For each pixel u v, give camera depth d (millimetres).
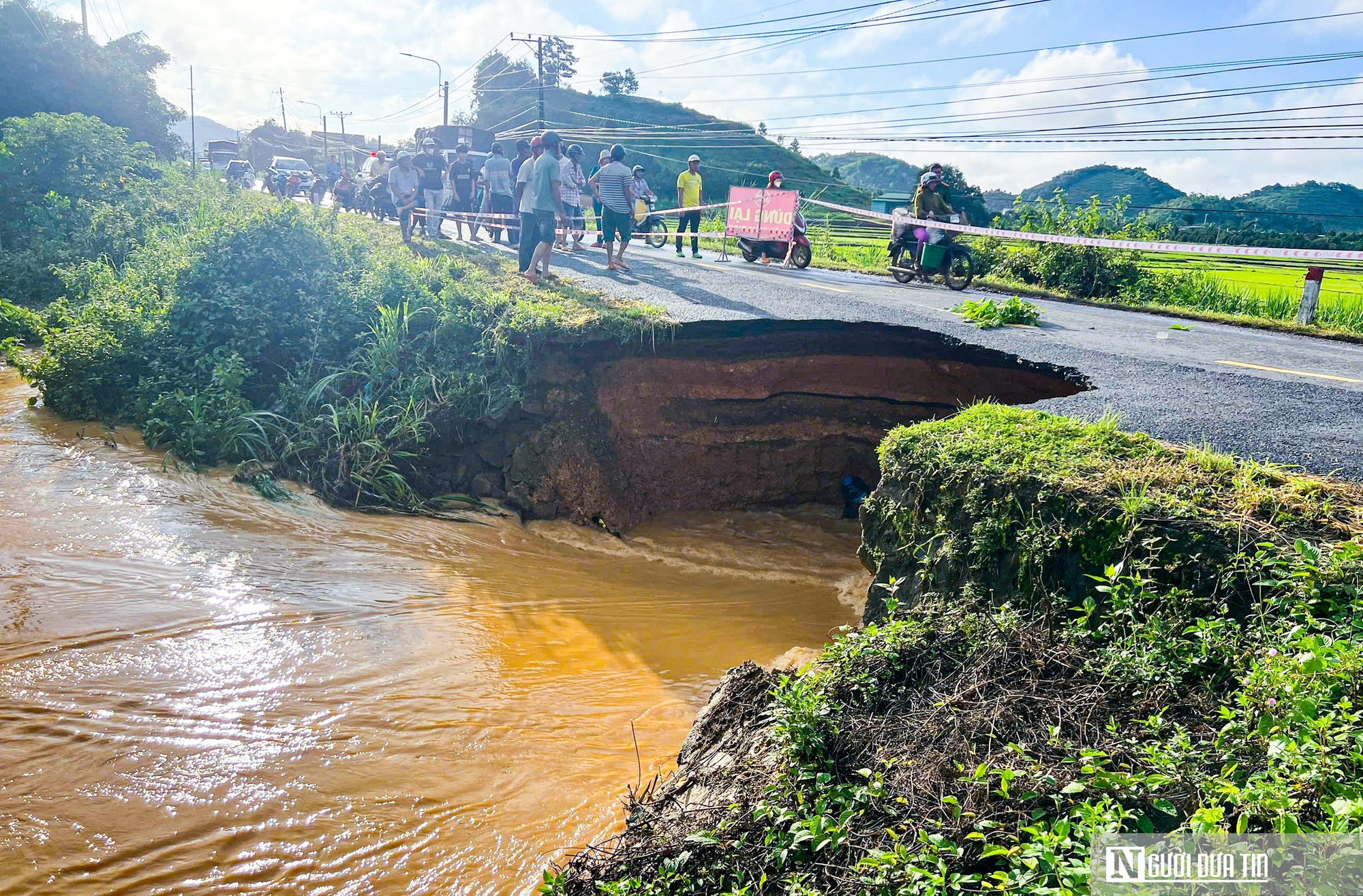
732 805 3496
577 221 16688
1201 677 3555
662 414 9945
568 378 9742
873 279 15969
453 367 9758
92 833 4027
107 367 9625
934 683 3834
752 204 17406
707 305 10695
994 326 10602
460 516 9008
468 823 4289
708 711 4547
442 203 16922
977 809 3090
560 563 8359
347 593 6715
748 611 7578
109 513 7422
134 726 4797
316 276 10633
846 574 8719
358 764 4691
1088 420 6430
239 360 9547
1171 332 11195
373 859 4027
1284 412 6738
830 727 3676
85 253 16766
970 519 4879
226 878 3857
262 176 52219
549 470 9539
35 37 35625
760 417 10102
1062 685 3666
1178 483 4539
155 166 25906
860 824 3182
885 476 5734
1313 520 4129
